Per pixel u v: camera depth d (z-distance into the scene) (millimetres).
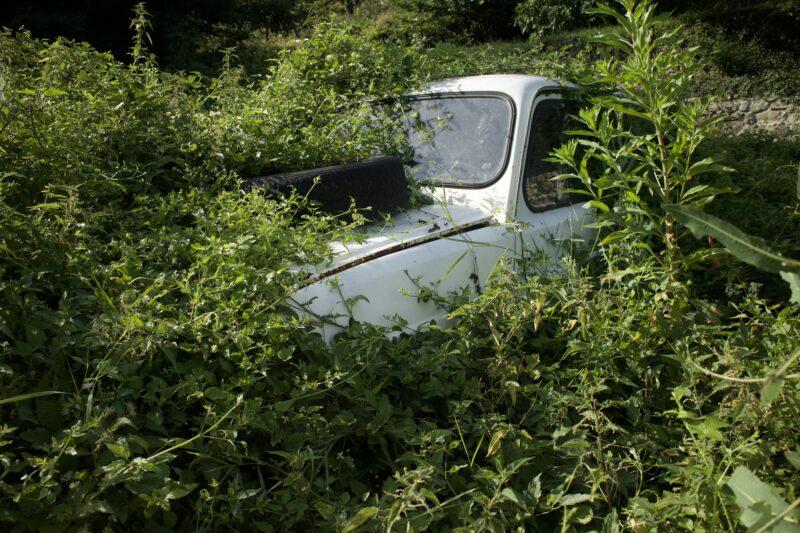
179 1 15109
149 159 3422
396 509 2086
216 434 2145
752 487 1904
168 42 14578
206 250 2730
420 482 2146
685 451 2598
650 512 2262
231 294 2561
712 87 15078
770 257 1596
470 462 2465
